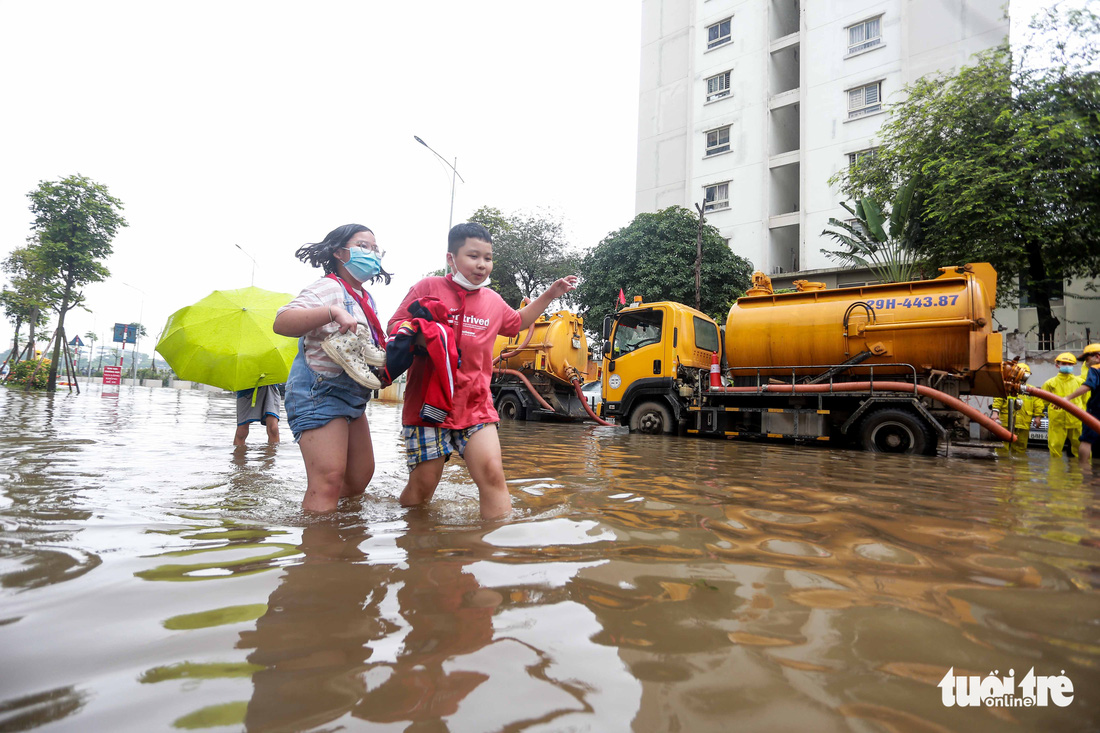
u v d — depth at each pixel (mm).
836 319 8367
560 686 945
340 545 1817
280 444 5363
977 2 19109
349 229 2725
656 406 10086
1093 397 6688
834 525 2379
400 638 1118
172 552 1680
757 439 9422
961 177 14227
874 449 7574
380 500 2770
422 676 969
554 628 1184
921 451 7219
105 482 2928
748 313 9219
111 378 23609
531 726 824
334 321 2500
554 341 13625
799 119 24250
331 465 2457
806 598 1422
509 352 13711
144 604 1259
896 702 924
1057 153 13820
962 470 5195
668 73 26812
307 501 2418
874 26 21203
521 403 13672
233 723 816
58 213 19891
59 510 2209
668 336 10031
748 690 950
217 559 1621
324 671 979
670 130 26531
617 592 1420
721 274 19469
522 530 2072
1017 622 1299
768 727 834
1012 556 1917
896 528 2361
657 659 1056
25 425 6258
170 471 3436
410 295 2791
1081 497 3490
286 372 4895
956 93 15312
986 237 14000
